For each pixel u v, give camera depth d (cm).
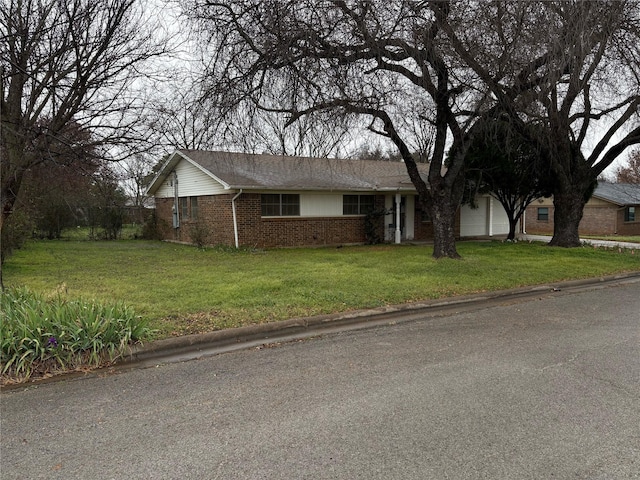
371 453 287
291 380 416
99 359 459
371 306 696
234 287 809
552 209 3114
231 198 1532
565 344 524
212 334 539
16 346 424
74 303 514
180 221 1922
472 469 268
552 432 313
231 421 334
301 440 304
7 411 352
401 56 936
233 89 861
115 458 283
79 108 853
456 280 906
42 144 770
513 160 1620
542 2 866
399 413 344
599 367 445
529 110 1172
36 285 845
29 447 296
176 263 1184
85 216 2097
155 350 496
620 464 272
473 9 887
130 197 3008
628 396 374
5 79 759
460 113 1126
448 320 651
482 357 477
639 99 1261
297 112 862
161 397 379
